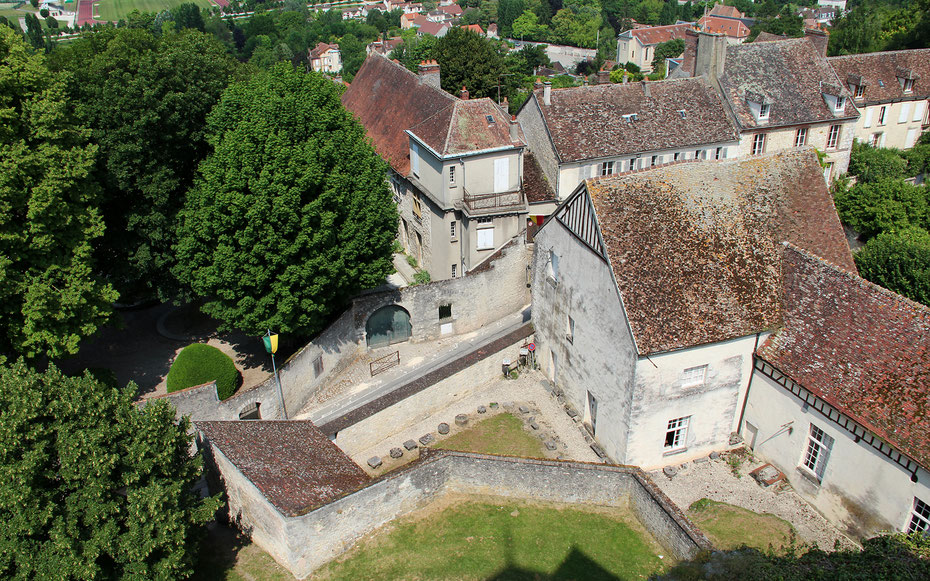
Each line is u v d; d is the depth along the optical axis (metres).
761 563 20.03
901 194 45.16
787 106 52.12
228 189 30.53
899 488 23.67
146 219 34.19
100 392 21.36
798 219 30.94
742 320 28.19
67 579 18.17
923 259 36.00
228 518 25.33
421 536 24.31
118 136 32.84
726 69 52.31
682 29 144.25
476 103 43.50
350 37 153.75
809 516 26.94
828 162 54.53
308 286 32.44
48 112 28.55
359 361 39.44
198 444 25.80
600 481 25.52
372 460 31.16
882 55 62.62
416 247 50.16
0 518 18.47
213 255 32.25
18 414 19.12
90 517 19.25
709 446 30.33
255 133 30.72
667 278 28.14
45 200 27.73
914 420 23.45
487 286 41.75
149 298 39.25
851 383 25.52
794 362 27.38
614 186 29.34
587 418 32.69
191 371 32.41
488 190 43.34
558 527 24.83
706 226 29.58
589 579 22.61
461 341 41.28
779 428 28.38
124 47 34.50
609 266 28.03
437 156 41.66
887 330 25.69
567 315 32.91
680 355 27.61
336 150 33.44
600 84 49.97
